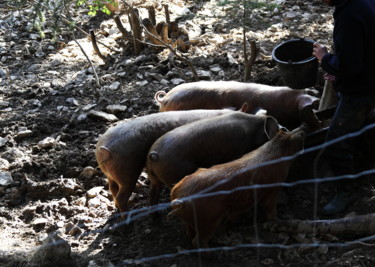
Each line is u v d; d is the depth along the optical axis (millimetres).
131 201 5789
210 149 5293
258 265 5035
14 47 8852
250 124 5453
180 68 7785
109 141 5344
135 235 5422
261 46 8039
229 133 5332
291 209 5504
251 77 7328
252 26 8656
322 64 4992
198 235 5004
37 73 8164
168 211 5641
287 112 6000
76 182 6051
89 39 8844
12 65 8406
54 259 5051
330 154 5277
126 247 5320
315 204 5227
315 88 6836
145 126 5457
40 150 6551
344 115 5125
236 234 5273
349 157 5254
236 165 4992
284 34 8320
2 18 9695
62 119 7055
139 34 8148
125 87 7582
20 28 9336
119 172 5359
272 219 5262
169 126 5504
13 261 5152
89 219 5605
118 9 9594
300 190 5660
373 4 4840
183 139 5207
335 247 5086
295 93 5984
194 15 8406
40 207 5777
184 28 8508
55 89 7734
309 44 5832
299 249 5082
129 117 7074
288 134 5121
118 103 7266
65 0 7801
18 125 6988
